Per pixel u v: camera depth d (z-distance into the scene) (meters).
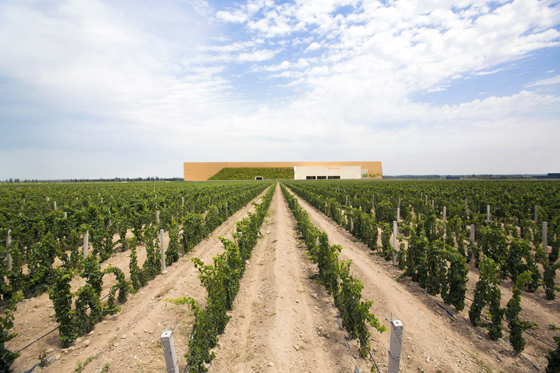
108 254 11.15
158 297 7.93
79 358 5.45
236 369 5.08
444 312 6.93
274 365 5.05
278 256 11.14
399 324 3.92
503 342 5.73
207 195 26.66
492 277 5.89
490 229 9.03
